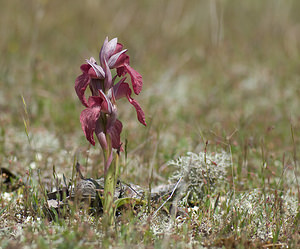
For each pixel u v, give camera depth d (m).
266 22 18.27
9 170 6.61
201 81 13.34
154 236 4.87
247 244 4.78
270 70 13.55
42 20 16.61
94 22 16.69
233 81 13.02
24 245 4.46
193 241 4.85
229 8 19.66
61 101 10.70
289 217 5.52
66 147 7.86
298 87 12.34
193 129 9.02
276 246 4.81
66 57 14.45
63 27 17.00
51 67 12.59
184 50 16.19
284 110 10.65
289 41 16.94
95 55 14.01
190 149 7.82
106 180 4.80
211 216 5.38
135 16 17.94
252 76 13.56
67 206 5.29
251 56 15.50
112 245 4.50
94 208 5.34
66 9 18.14
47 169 6.86
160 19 17.88
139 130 8.86
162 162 7.39
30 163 7.36
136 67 13.23
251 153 7.72
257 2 20.00
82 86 4.65
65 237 4.51
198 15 18.59
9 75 12.07
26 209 5.41
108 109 4.62
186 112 10.79
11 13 16.73
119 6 18.42
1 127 8.60
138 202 5.34
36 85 11.48
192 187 6.07
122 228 4.77
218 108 11.23
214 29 14.20
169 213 5.45
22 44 14.62
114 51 4.70
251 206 5.73
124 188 5.62
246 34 17.97
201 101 11.74
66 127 9.32
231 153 6.42
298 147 8.49
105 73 4.61
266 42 16.91
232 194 5.84
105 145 4.74
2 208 5.52
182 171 6.19
